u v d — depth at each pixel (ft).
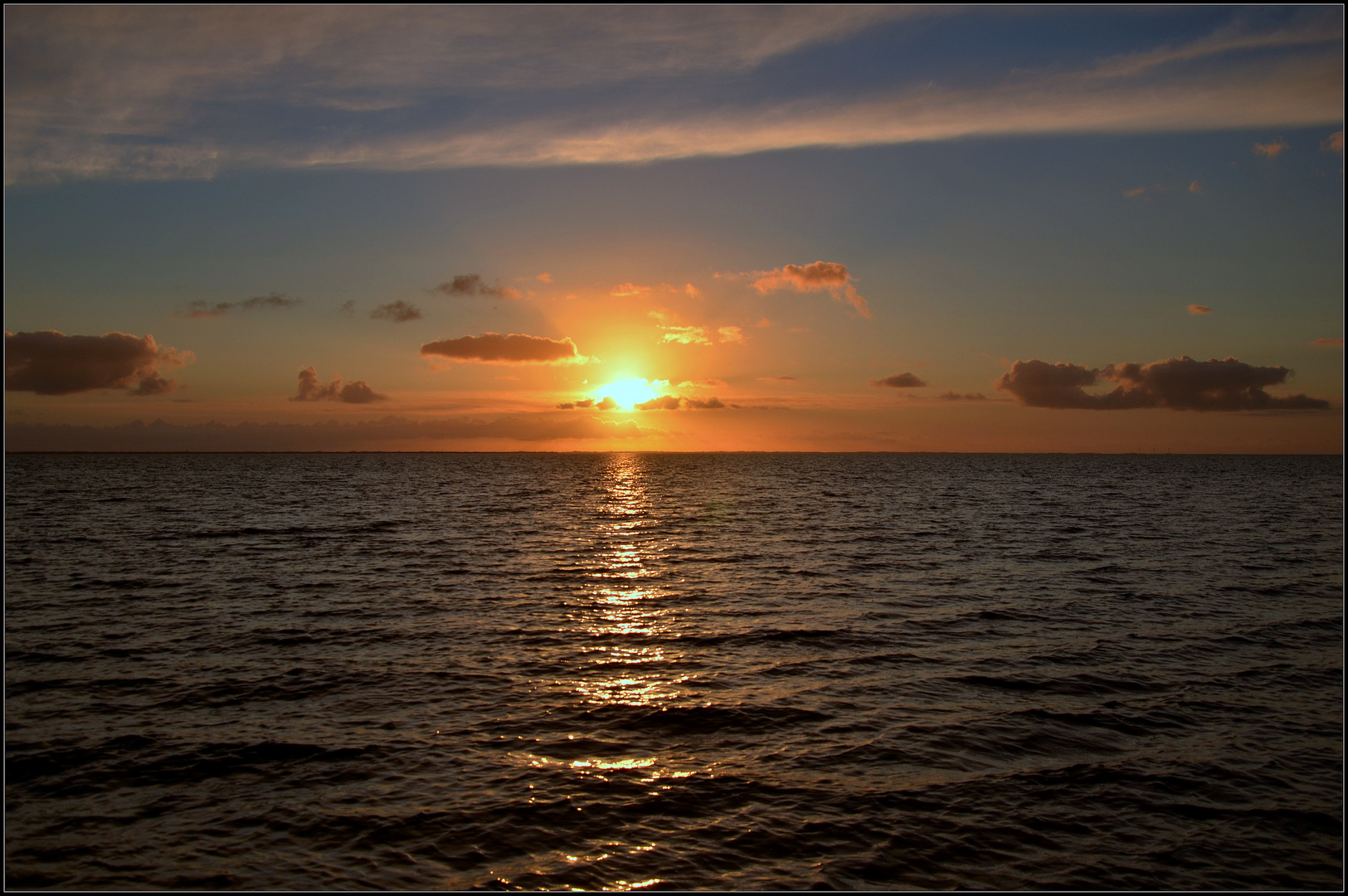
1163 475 487.61
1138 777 40.83
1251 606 82.84
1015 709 51.06
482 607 82.64
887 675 58.44
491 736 46.14
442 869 31.99
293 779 40.11
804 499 263.90
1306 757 43.60
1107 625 74.59
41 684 55.01
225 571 105.09
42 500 232.53
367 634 70.44
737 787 39.40
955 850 33.73
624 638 69.46
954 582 98.02
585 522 180.96
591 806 37.29
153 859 32.58
